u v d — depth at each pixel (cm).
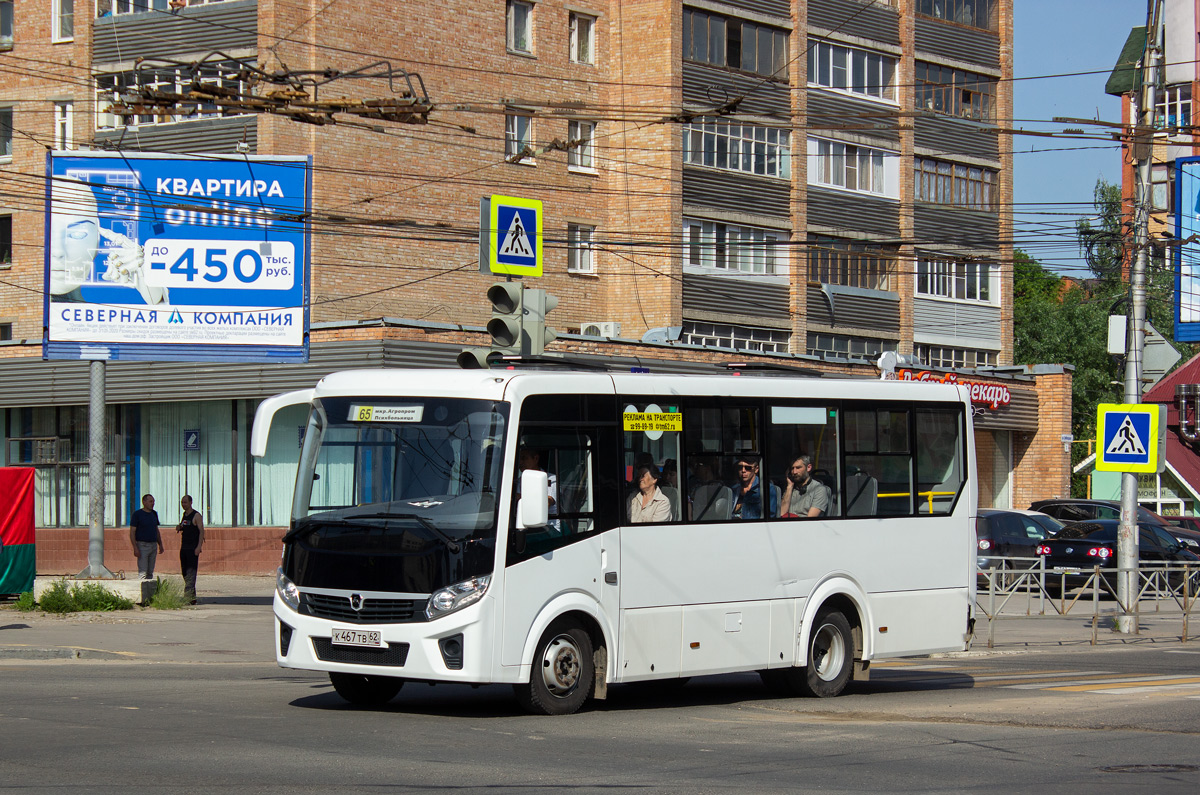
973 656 1742
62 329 2198
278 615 1052
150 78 3338
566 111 3772
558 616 1045
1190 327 3334
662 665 1105
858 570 1261
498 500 1010
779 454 1211
